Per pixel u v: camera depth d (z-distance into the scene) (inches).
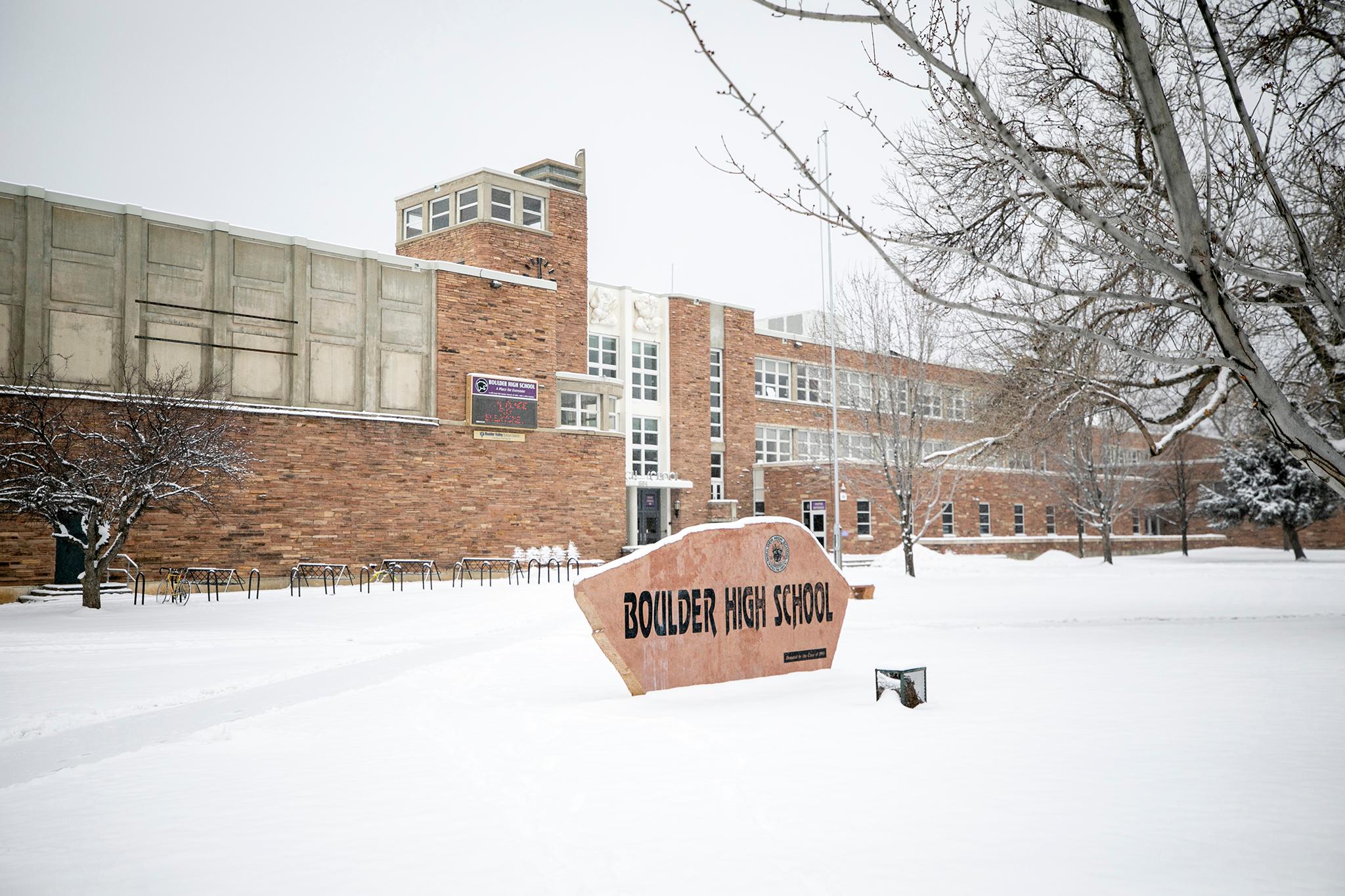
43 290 1165.7
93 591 970.1
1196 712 362.6
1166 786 255.4
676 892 181.9
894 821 226.5
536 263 1868.8
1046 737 321.1
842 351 1845.5
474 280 1567.4
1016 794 249.9
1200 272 281.1
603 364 2041.1
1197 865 193.5
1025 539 2490.2
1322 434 356.2
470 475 1539.1
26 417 1002.7
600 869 196.1
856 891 180.9
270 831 230.5
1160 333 561.6
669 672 452.8
